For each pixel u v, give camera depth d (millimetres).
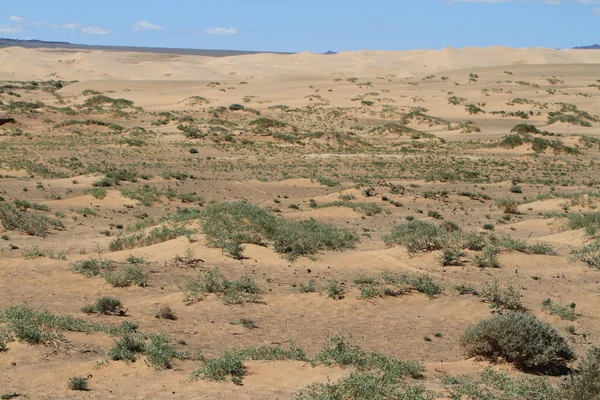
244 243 21734
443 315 15742
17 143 60969
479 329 12297
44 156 54500
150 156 59344
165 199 37188
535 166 62094
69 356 10953
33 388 9289
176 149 64438
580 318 15805
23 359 10523
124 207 34531
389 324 14930
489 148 73625
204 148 66062
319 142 74000
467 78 141750
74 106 99750
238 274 18609
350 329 14406
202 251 20578
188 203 37344
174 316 14719
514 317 12234
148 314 14758
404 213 35688
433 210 37031
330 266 20234
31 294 15992
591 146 74938
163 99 116875
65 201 35094
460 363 11969
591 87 130250
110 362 10617
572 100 114625
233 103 110688
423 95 116938
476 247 22500
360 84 129875
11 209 26922
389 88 126250
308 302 16281
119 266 18797
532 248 22547
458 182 50625
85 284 17156
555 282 19000
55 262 19312
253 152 65938
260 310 15562
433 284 17594
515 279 19141
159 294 16500
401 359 12016
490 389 10102
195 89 128875
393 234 24109
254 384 9820
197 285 16578
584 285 18672
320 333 14008
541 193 45875
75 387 9336
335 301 16359
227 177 49156
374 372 10469
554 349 11773
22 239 24281
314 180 46375
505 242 22703
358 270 19859
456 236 22766
